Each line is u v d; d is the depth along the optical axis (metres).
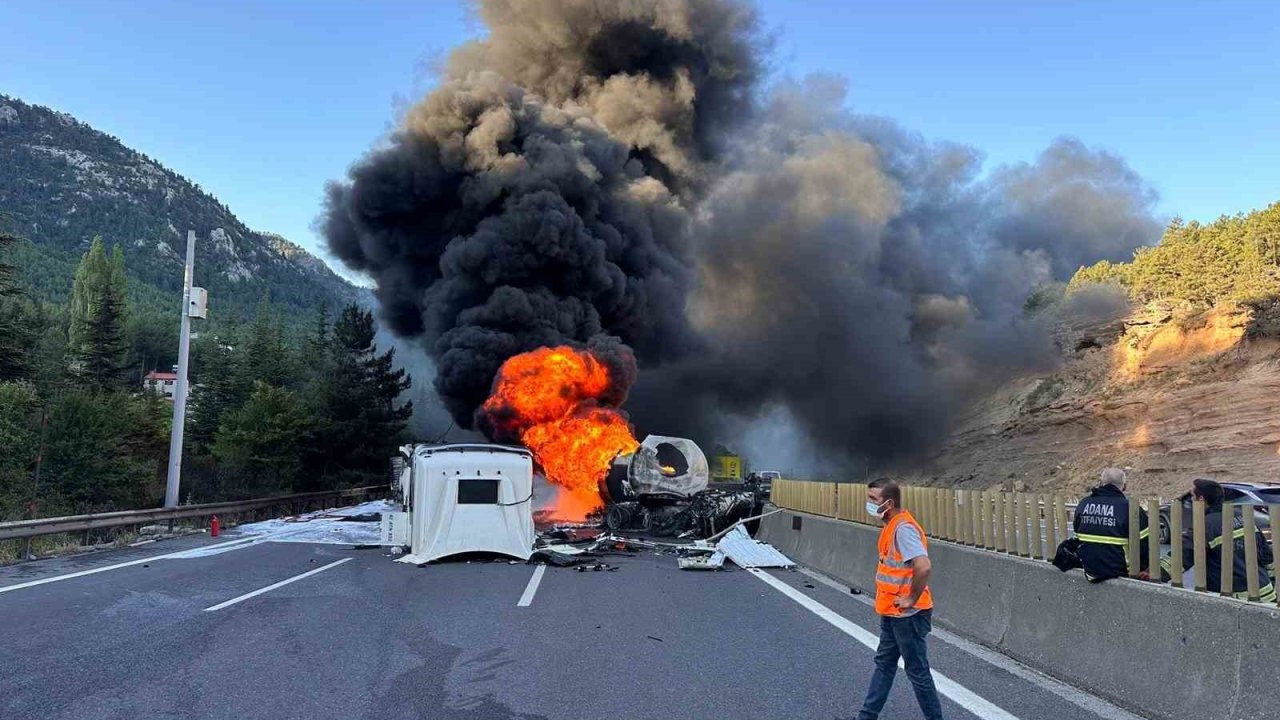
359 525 20.89
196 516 20.00
